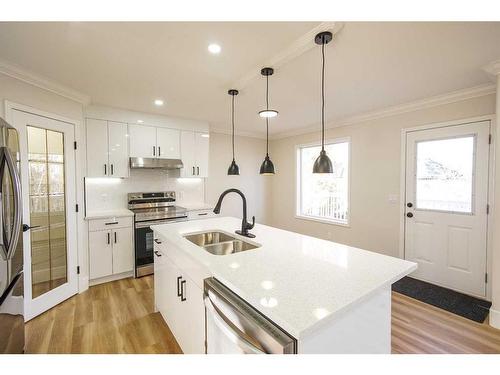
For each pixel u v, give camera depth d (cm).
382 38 170
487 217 266
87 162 319
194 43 176
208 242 225
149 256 343
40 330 215
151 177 397
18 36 165
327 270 129
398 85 257
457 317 236
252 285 112
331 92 277
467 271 281
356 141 386
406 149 327
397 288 297
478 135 269
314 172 172
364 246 379
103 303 263
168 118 383
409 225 327
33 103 231
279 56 194
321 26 156
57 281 262
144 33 163
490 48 183
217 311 118
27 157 226
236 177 505
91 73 225
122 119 344
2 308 153
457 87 263
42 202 243
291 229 509
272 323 94
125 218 327
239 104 321
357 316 106
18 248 169
